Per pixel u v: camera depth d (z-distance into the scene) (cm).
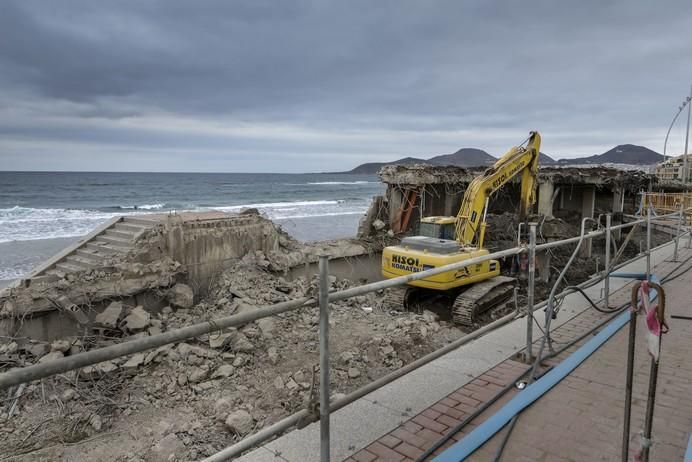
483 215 1348
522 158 1460
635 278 919
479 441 361
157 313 1078
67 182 10438
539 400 430
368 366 831
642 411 408
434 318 1145
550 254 1691
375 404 432
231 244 1274
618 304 741
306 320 1023
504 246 1773
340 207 5409
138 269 1070
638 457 262
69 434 654
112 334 956
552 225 1986
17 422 679
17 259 2280
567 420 396
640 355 529
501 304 1277
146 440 639
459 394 449
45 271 1153
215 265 1240
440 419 406
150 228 1188
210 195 7356
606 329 596
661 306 247
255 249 1330
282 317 1012
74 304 954
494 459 343
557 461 342
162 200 6362
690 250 1279
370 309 1156
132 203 5859
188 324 993
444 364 516
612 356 528
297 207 5372
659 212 2386
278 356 859
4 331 888
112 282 1027
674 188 4072
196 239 1203
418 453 359
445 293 1329
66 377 767
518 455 349
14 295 918
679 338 583
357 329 1009
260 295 1111
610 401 427
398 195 1858
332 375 788
